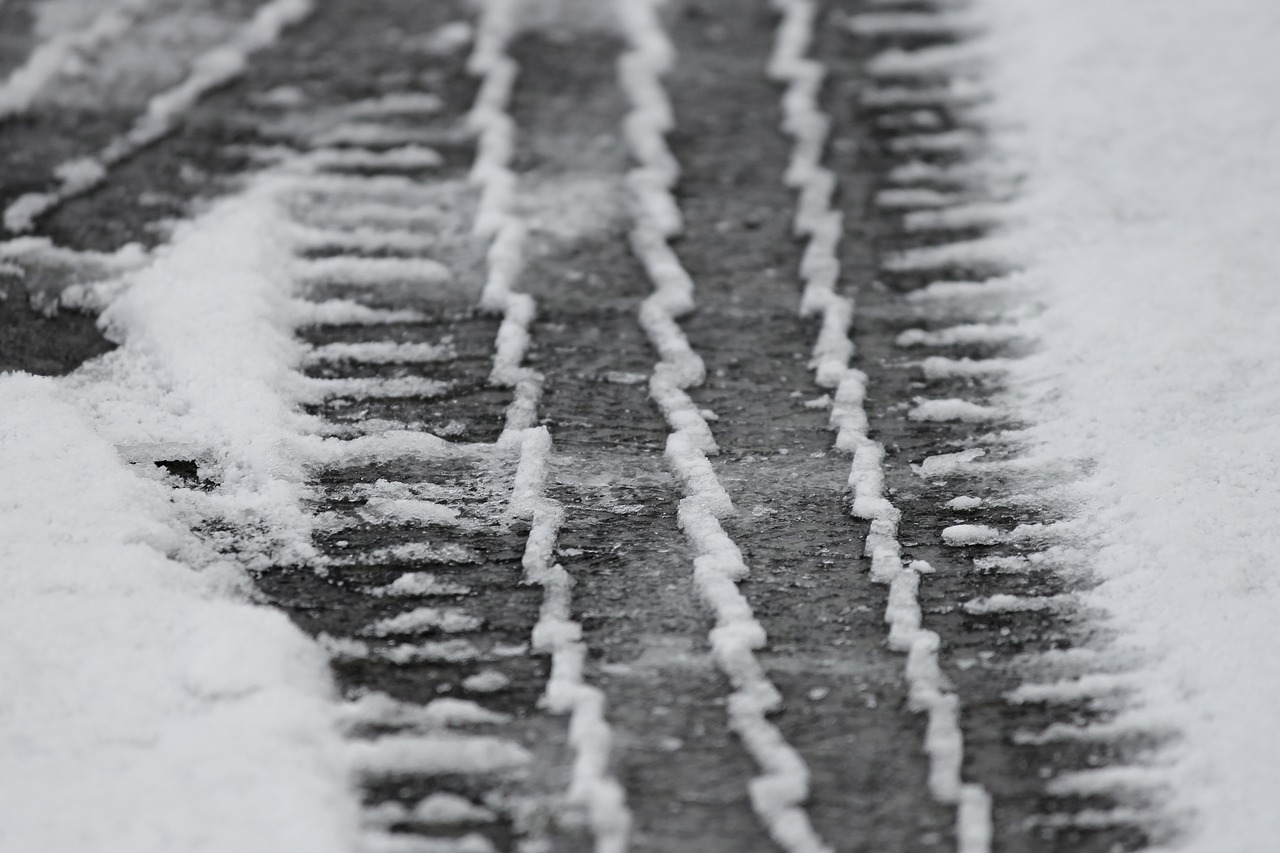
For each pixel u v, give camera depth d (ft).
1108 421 6.40
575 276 6.68
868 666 6.16
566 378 6.50
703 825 6.03
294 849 5.98
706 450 6.40
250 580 6.23
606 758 6.08
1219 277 6.57
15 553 6.19
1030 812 6.05
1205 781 6.06
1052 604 6.22
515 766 6.07
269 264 6.64
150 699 6.08
